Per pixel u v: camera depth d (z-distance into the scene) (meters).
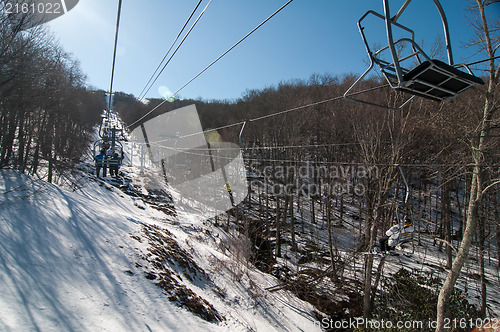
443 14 3.97
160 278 9.96
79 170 24.16
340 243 26.28
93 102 48.69
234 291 13.79
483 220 19.33
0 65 11.97
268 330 11.42
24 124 16.08
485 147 12.22
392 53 3.53
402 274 16.94
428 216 29.42
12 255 7.73
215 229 24.47
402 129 17.23
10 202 10.85
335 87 36.28
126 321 7.11
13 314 5.74
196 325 8.44
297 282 18.81
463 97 17.25
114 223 13.09
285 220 29.33
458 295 14.54
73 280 7.80
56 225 10.39
